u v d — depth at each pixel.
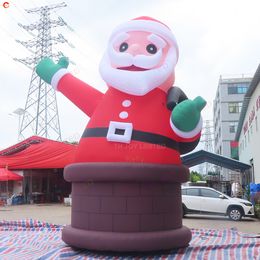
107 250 6.90
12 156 28.31
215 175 42.22
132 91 7.38
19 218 17.97
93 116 7.67
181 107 7.19
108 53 7.76
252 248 7.90
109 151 7.15
